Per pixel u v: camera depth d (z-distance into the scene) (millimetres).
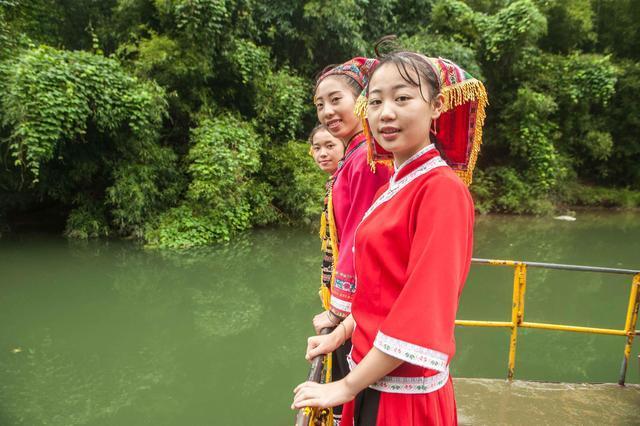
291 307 5383
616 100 13055
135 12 8008
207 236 7574
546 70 11906
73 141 7070
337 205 1350
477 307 5285
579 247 8445
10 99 6094
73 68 6523
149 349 4266
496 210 11680
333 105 1376
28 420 3123
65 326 4676
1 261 6469
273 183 9008
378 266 904
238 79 8625
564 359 4062
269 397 3520
